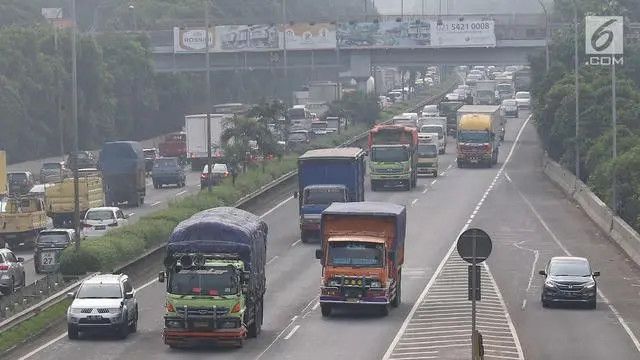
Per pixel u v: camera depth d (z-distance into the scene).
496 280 106.38
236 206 152.00
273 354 75.19
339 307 90.00
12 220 131.75
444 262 115.75
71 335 81.25
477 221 145.00
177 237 79.00
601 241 130.75
